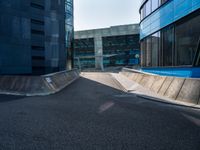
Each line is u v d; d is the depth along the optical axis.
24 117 6.61
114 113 7.26
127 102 9.52
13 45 17.98
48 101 9.70
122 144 4.36
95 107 8.30
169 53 16.09
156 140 4.61
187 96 9.26
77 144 4.35
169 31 16.03
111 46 57.09
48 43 21.92
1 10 17.00
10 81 13.53
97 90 13.92
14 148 4.12
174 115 6.98
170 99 10.04
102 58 56.59
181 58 14.21
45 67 21.55
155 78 13.86
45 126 5.64
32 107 8.24
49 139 4.64
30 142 4.45
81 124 5.86
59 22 23.50
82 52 60.72
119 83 18.39
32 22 20.02
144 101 9.83
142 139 4.68
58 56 23.39
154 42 19.39
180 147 4.22
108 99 10.35
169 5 15.60
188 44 13.25
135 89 14.27
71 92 12.95
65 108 8.07
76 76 25.19
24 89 12.55
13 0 17.95
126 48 55.44
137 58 54.12
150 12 20.33
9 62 17.64
